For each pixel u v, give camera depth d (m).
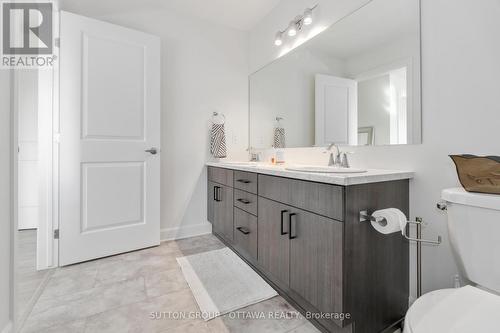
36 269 1.73
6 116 0.87
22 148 2.71
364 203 1.06
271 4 2.30
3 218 0.85
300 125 2.02
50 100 1.76
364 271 1.06
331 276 1.04
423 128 1.21
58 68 1.77
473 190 0.84
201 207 2.56
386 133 1.37
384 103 1.38
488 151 0.99
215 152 2.53
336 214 1.01
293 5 2.08
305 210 1.18
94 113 1.88
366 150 1.49
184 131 2.46
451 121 1.10
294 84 2.08
